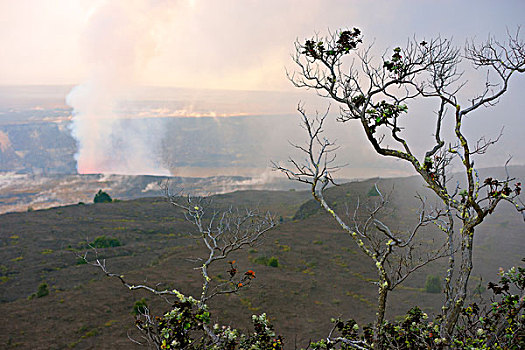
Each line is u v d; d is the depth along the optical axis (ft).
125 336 68.59
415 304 78.33
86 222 178.60
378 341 19.84
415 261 39.65
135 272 102.83
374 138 22.31
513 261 94.48
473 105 21.97
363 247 21.27
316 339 66.49
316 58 22.86
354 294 88.38
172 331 16.62
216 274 98.63
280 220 162.61
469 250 20.98
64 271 112.78
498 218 132.77
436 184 21.88
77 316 77.46
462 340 19.25
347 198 169.37
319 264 107.76
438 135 22.82
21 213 191.31
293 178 22.98
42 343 66.64
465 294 20.47
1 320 75.41
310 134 23.47
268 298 84.23
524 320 18.79
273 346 18.31
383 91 22.30
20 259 124.26
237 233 23.04
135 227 174.70
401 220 112.47
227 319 73.97
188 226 180.86
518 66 22.17
